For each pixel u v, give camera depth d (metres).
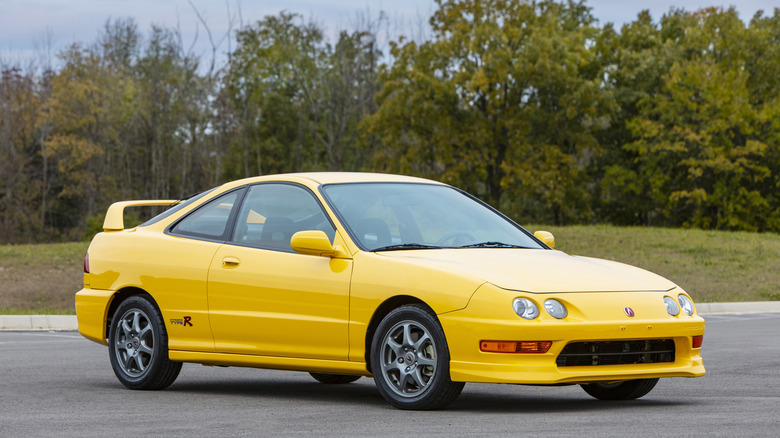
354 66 75.62
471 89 54.81
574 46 60.44
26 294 24.81
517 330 6.01
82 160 76.00
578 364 6.20
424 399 6.36
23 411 6.68
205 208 8.02
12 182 75.06
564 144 63.84
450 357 6.24
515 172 57.44
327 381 8.73
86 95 76.56
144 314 7.99
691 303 6.84
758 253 33.06
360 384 8.67
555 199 58.84
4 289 25.38
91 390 7.98
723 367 9.78
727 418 6.01
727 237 37.59
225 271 7.48
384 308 6.66
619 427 5.64
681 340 6.56
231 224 7.73
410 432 5.53
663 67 65.12
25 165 77.56
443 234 7.24
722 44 65.81
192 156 79.12
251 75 77.81
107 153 78.12
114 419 6.25
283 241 7.33
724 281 27.33
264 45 77.00
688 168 63.72
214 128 77.00
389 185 7.65
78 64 77.44
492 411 6.46
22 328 16.03
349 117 76.94
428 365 6.37
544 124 61.34
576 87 59.66
